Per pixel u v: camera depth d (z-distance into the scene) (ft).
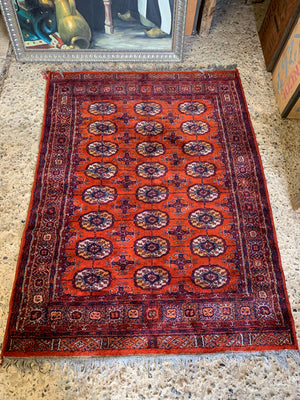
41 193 6.65
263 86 8.21
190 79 8.16
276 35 7.97
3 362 5.24
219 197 6.73
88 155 7.11
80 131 7.39
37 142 7.27
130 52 8.19
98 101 7.78
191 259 6.12
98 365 5.28
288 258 6.22
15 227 6.35
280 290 5.89
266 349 5.44
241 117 7.70
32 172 6.92
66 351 5.33
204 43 8.79
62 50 8.09
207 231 6.39
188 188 6.81
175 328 5.55
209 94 7.98
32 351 5.31
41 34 7.84
